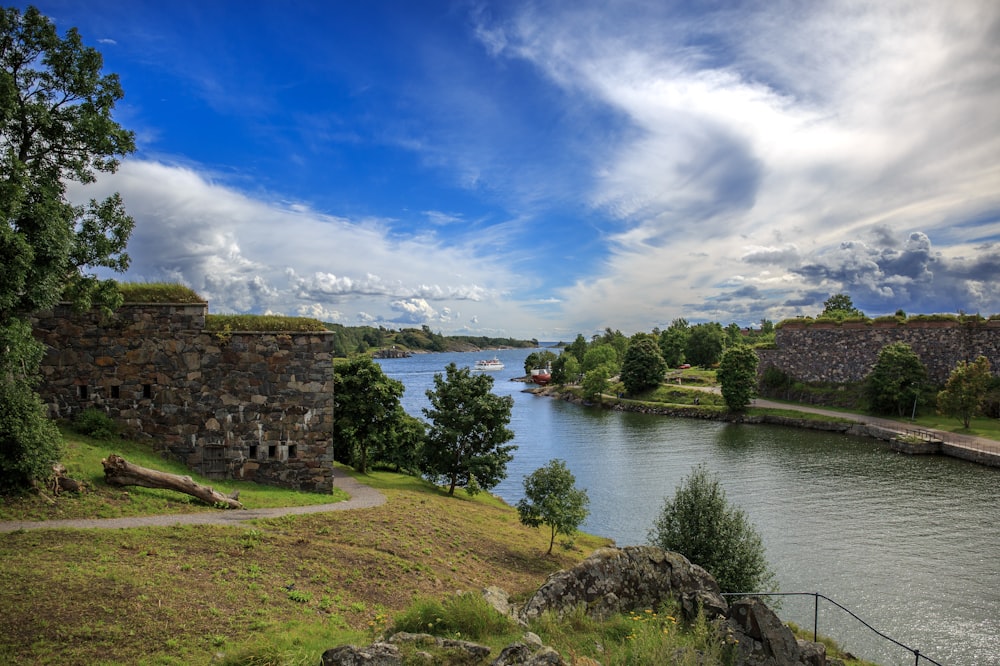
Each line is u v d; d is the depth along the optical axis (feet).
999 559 111.34
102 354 94.02
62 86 76.38
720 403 333.83
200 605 47.29
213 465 98.02
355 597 57.77
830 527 130.62
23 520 61.52
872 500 151.23
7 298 61.82
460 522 103.35
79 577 47.80
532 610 45.39
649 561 51.52
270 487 99.40
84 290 81.82
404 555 74.49
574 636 41.68
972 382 231.09
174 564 55.21
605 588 48.44
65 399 92.48
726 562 88.79
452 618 39.96
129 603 44.86
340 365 149.28
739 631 39.24
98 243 79.36
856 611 92.68
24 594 43.47
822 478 175.01
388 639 33.37
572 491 101.09
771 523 134.00
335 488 109.40
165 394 96.12
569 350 622.54
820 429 268.21
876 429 240.12
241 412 99.50
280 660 36.40
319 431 103.09
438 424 139.74
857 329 306.55
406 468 156.04
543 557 95.04
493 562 84.94
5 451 64.95
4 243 59.52
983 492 157.69
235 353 99.35
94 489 72.49
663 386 393.09
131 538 60.03
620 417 329.52
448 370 143.13
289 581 57.36
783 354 345.51
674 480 177.88
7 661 34.99
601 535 130.00
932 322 276.62
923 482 168.76
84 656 36.83
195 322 97.76
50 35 73.51
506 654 30.89
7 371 66.33
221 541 64.23
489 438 138.51
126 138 80.33
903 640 83.76
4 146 70.79
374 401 146.30
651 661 34.94
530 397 460.96
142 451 93.30
